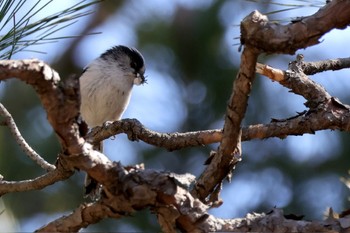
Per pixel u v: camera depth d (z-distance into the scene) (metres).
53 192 11.05
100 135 6.79
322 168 10.81
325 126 5.59
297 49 4.09
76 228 4.41
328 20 4.04
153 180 4.24
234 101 4.47
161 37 11.45
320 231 4.23
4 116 6.29
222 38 11.04
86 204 4.38
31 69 3.77
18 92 10.95
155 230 10.87
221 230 4.26
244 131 5.69
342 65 6.33
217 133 5.85
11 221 6.16
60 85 3.89
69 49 11.81
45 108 3.92
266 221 4.29
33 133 10.77
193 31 11.20
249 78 4.31
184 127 11.05
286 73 5.96
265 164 10.86
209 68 11.11
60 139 4.06
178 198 4.27
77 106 3.95
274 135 5.67
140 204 4.23
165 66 11.45
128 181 4.20
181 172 10.94
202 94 11.16
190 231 4.27
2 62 3.74
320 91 5.82
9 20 5.04
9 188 5.90
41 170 10.45
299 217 4.42
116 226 10.87
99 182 4.22
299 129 5.64
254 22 4.06
